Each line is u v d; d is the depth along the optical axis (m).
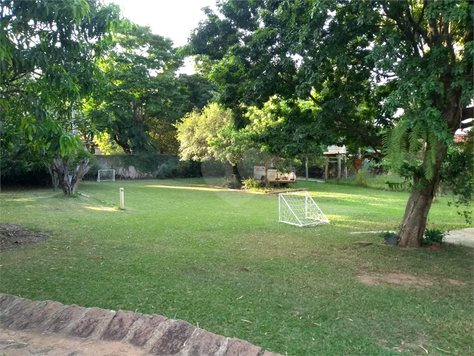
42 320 3.16
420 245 6.95
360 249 6.70
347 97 5.95
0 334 2.96
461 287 4.70
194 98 31.80
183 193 17.42
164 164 28.95
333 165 25.98
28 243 6.86
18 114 5.46
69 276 4.89
